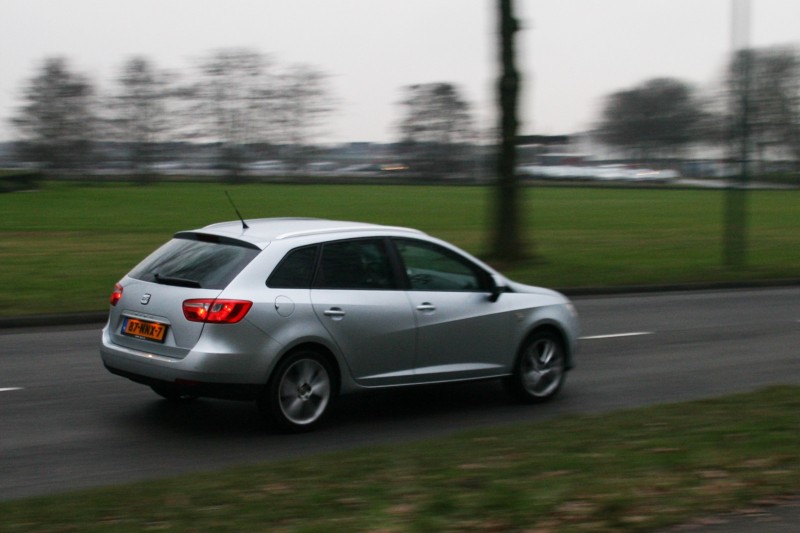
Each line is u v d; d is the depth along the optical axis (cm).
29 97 10038
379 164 14812
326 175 12438
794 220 4550
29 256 2272
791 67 10162
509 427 754
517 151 2338
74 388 941
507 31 2295
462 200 6231
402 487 557
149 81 10394
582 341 1349
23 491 618
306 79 11294
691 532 494
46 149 10044
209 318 736
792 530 499
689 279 2200
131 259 2230
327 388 793
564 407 927
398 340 825
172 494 545
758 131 10250
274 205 5391
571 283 2044
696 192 8269
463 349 871
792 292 2136
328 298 786
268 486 562
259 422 822
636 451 652
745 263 2573
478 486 559
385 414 873
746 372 1131
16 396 901
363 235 830
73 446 732
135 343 776
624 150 14838
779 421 751
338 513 505
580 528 486
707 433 710
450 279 877
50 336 1289
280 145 11375
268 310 752
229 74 10950
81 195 6550
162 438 763
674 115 13875
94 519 495
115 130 10412
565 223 4084
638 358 1216
